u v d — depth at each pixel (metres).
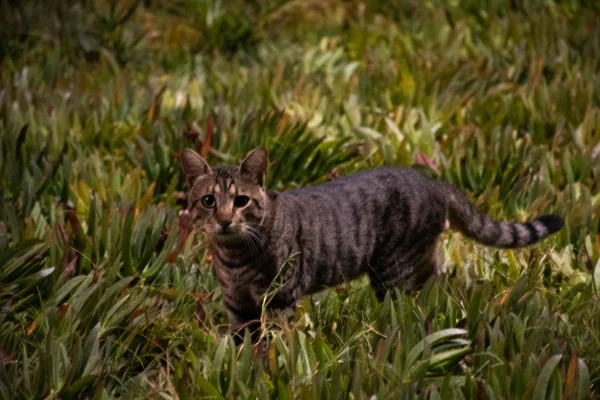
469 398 7.30
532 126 13.48
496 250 10.16
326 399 7.21
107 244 9.78
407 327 8.12
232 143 12.73
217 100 14.81
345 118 14.20
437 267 10.04
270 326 8.60
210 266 9.97
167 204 11.13
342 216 9.34
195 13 20.08
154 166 12.22
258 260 8.93
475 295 8.12
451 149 12.82
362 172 9.97
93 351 7.86
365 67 16.56
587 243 9.98
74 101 14.44
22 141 11.95
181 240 10.16
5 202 10.73
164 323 8.62
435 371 7.60
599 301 8.63
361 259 9.53
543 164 11.88
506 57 16.70
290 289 9.01
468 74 15.64
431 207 9.71
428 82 15.35
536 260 9.74
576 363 7.11
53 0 19.23
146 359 8.52
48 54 17.52
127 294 8.98
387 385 7.20
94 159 12.39
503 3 19.45
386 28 18.61
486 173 11.94
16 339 8.29
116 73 16.92
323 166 12.35
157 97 13.95
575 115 13.78
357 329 8.30
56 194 11.95
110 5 19.45
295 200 9.23
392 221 9.59
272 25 19.91
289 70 16.50
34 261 9.12
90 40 18.30
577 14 18.30
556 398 7.03
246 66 18.41
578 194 11.47
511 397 7.24
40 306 8.86
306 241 9.07
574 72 15.72
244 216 8.84
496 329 7.68
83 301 8.60
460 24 18.50
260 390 7.28
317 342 7.77
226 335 7.99
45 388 7.58
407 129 13.22
